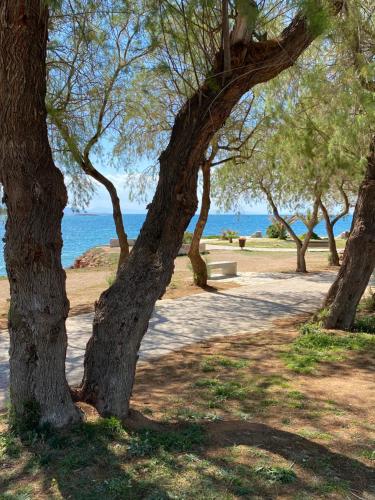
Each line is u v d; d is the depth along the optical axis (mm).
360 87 6711
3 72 3703
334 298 9125
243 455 3885
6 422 4465
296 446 4117
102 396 4422
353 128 7637
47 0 3611
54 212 3986
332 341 8094
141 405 5199
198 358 7375
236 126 13062
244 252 31859
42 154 3906
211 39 4863
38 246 3900
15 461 3729
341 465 3811
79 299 13602
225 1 4230
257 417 4883
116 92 10094
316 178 11039
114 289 4516
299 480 3516
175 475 3535
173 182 4465
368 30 6984
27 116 3775
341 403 5316
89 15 4945
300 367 6742
